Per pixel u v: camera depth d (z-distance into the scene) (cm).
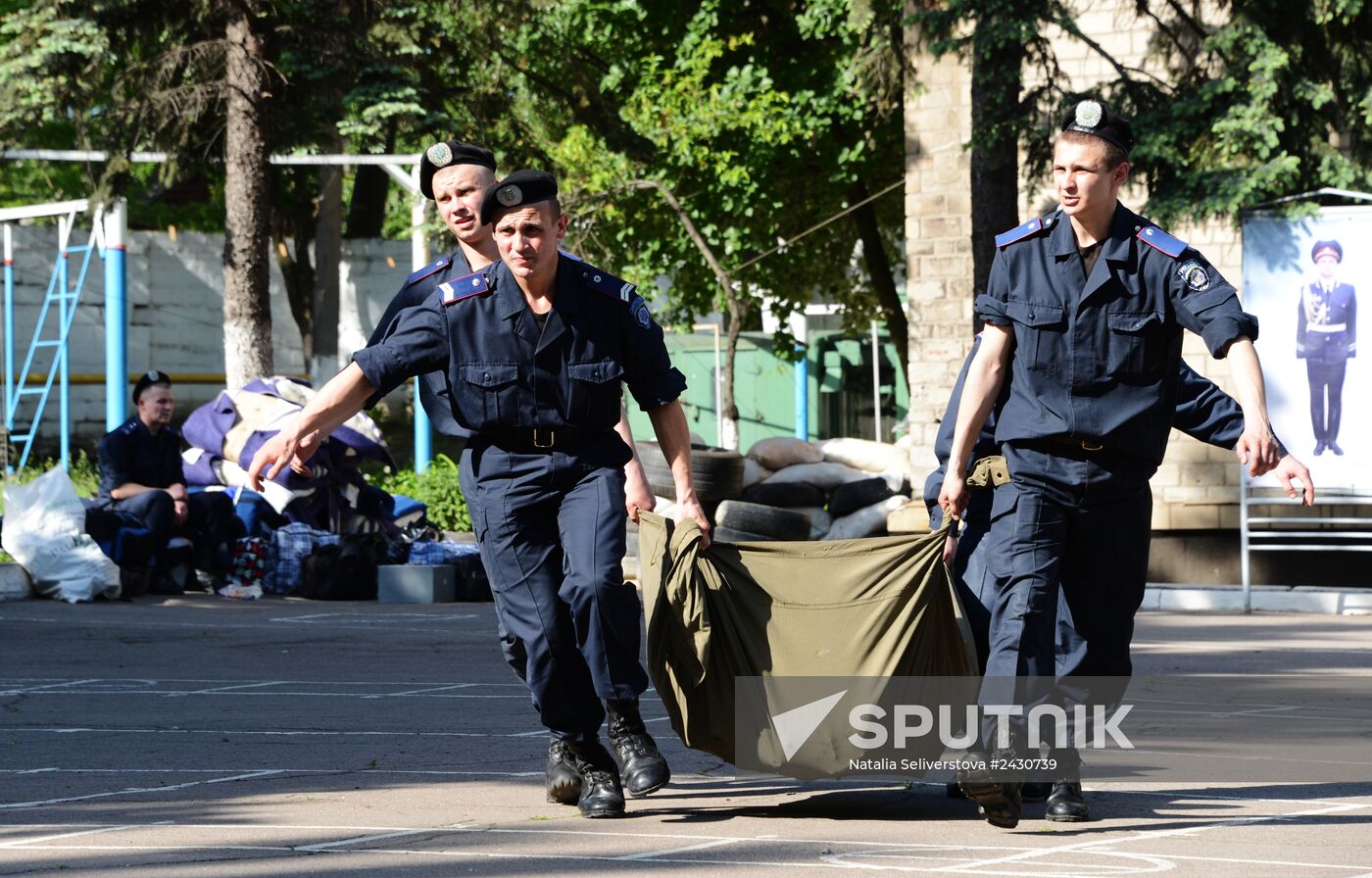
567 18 6481
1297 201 3534
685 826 1243
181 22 4962
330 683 2303
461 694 2175
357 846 1161
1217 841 1169
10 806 1331
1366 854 1118
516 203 1231
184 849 1148
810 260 7694
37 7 4975
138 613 3359
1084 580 1259
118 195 5144
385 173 9300
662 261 7031
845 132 7050
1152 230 1209
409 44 5066
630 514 1358
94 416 8356
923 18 4069
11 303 6481
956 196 4884
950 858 1106
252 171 4828
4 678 2353
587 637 1268
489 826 1241
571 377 1258
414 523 4303
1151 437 1220
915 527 4638
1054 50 4406
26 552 3619
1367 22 3950
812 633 1268
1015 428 1223
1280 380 3531
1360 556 4362
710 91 6631
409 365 1255
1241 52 3891
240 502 3956
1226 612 3694
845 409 10406
